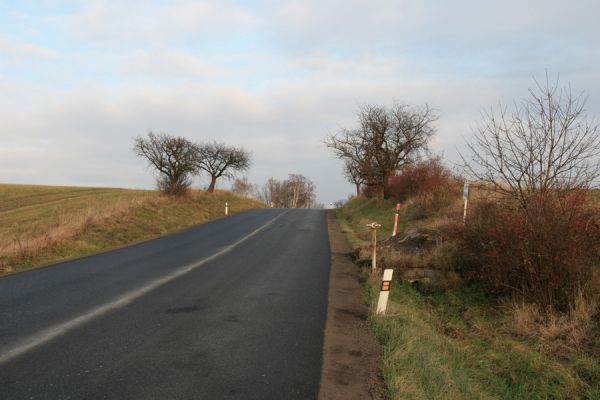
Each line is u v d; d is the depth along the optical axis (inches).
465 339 295.1
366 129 1393.9
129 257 530.6
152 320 265.7
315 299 332.8
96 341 225.1
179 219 1013.8
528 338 283.3
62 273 424.2
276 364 201.3
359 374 194.4
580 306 286.8
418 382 185.6
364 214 1101.1
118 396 163.0
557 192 329.1
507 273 345.7
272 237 751.7
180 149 1546.5
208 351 214.8
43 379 177.0
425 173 970.7
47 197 1824.6
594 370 236.5
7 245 575.5
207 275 416.2
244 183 3705.7
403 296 373.4
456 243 441.7
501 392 224.5
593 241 315.9
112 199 1726.1
